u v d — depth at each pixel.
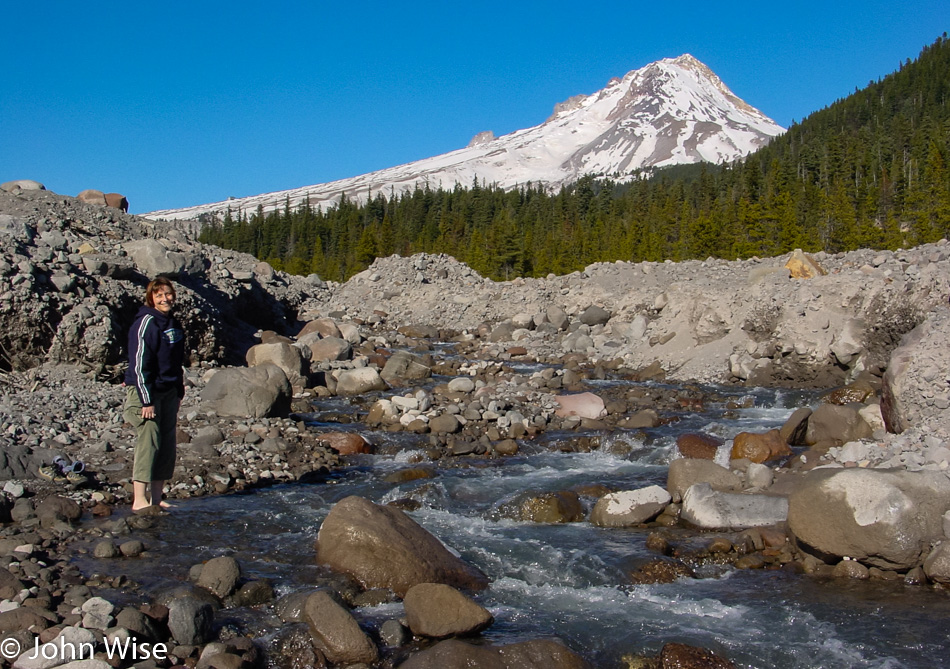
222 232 117.50
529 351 23.75
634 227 74.38
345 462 11.06
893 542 6.48
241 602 5.79
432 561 6.56
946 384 9.23
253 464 10.14
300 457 10.78
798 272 21.61
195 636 5.03
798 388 17.06
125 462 9.46
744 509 8.27
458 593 5.68
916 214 70.19
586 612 6.01
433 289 31.67
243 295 23.88
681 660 5.05
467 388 16.41
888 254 20.05
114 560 6.43
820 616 5.86
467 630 5.48
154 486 8.14
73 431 10.44
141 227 23.03
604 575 6.83
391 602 6.02
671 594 6.39
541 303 27.88
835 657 5.20
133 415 7.81
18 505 7.42
